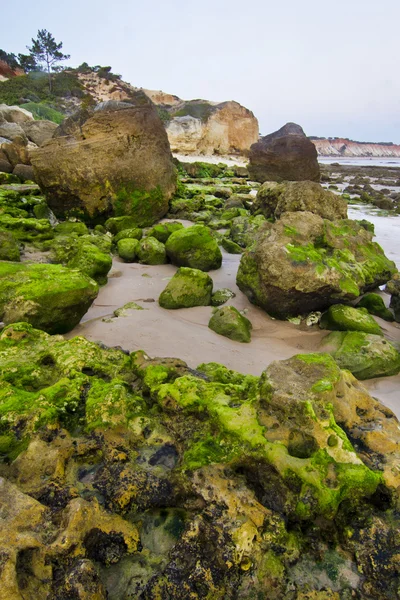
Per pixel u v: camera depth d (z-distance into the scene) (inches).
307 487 117.0
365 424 145.9
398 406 208.1
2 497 111.0
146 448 145.7
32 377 173.8
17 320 234.1
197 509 123.0
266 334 286.4
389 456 132.4
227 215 681.6
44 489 121.7
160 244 443.5
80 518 108.7
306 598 105.1
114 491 126.9
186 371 190.1
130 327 270.2
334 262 315.6
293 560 112.5
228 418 139.0
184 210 685.3
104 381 174.2
